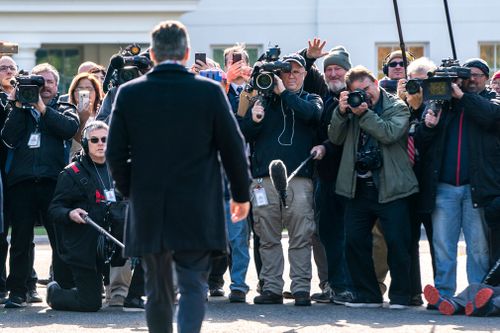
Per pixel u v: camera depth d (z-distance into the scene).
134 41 57.56
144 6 57.00
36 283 28.41
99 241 24.94
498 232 24.72
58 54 61.38
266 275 26.22
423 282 29.94
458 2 60.41
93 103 28.83
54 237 26.41
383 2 60.38
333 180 26.09
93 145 25.20
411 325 23.02
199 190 18.08
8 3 56.84
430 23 60.38
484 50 60.72
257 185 26.03
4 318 24.39
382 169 24.98
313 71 27.59
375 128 24.58
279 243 26.22
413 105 25.67
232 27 60.91
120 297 26.16
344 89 26.52
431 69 25.33
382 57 60.78
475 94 24.56
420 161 25.08
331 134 25.39
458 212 24.94
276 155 25.95
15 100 26.06
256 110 25.62
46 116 26.00
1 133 26.09
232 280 26.48
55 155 26.30
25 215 26.12
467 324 23.11
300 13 60.72
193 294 18.09
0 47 28.53
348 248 25.47
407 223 25.14
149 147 18.12
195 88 18.20
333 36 60.53
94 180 25.25
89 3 56.97
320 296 26.75
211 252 18.52
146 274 18.56
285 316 24.31
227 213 26.50
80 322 23.80
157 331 18.58
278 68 25.73
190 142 18.09
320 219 26.50
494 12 60.31
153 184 18.08
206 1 60.94
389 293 25.45
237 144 18.23
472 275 25.08
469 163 24.70
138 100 18.20
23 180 26.03
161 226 18.05
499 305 24.03
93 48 61.50
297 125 26.06
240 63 27.86
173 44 18.44
